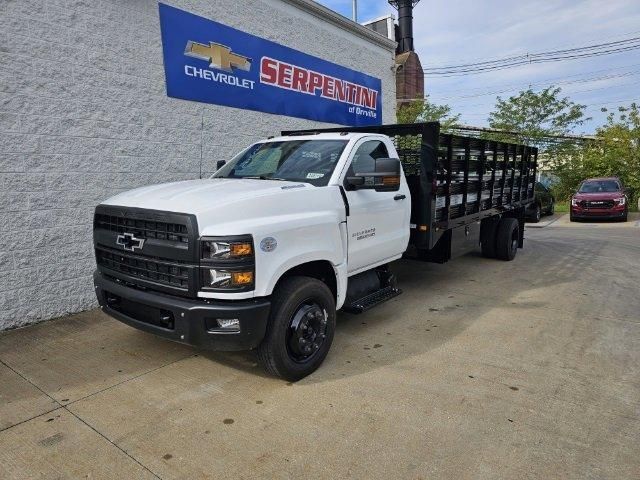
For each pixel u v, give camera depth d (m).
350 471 2.84
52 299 5.55
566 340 4.95
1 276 5.12
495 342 4.89
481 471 2.84
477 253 9.97
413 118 24.56
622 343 4.87
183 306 3.48
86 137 5.84
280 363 3.82
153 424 3.33
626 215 18.47
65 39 5.58
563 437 3.19
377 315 5.79
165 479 2.77
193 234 3.42
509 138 28.31
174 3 6.88
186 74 7.09
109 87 6.07
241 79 8.09
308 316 3.99
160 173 6.79
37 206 5.39
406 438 3.17
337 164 4.66
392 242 5.41
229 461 2.93
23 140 5.25
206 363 4.33
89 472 2.83
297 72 9.39
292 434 3.21
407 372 4.17
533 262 9.16
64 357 4.45
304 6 9.44
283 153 5.13
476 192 7.49
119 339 4.90
